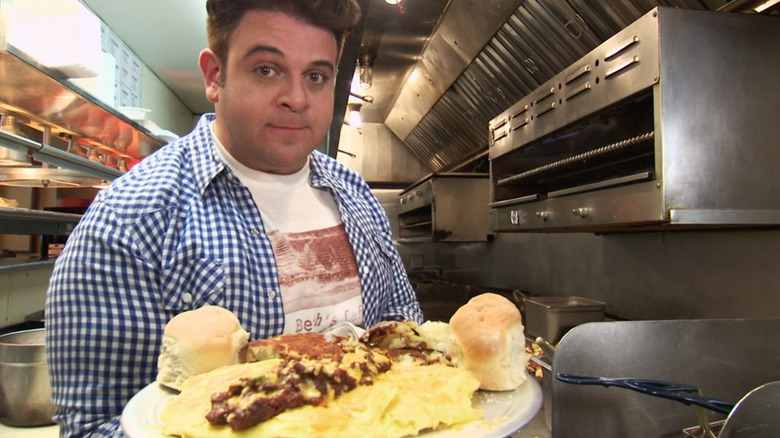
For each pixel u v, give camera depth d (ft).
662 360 3.02
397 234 17.90
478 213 12.82
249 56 2.15
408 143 17.04
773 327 3.16
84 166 7.23
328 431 1.52
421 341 2.35
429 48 10.07
